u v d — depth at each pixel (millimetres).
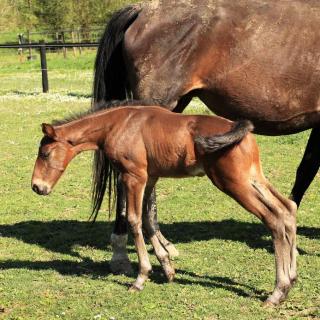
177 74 6223
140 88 6312
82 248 6977
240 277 5777
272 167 10109
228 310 4965
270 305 5023
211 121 5098
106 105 5641
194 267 6086
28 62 31047
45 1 42219
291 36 6117
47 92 19062
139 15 6406
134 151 5305
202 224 7664
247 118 6367
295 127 6410
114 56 6531
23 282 5770
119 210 6016
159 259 5676
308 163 6789
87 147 5562
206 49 6184
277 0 6266
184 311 4988
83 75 24000
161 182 9523
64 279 5867
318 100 6195
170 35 6223
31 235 7438
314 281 5590
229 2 6250
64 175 10008
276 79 6141
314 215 7773
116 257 6066
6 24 44438
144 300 5230
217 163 4977
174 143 5141
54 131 5398
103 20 39812
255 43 6125
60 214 8234
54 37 40250
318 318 4824
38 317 4988
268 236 7152
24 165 10648
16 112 15602
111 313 4984
